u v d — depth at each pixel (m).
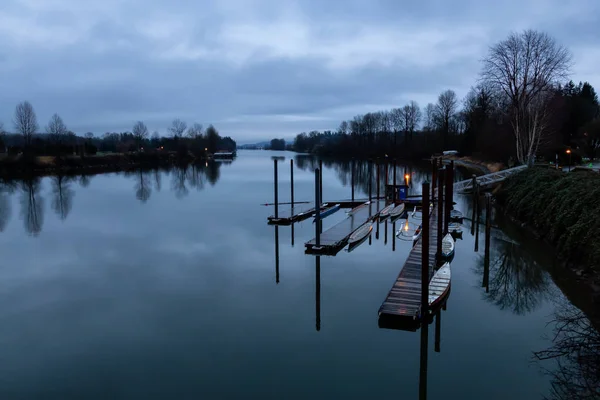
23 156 72.12
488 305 15.06
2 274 19.23
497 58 44.75
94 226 29.80
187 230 28.44
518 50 43.03
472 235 25.95
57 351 12.37
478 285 17.09
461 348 12.12
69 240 25.58
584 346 11.48
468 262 20.25
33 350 12.44
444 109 107.88
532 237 23.58
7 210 36.72
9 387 10.61
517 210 28.67
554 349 11.77
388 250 23.25
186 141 144.25
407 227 29.33
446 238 23.19
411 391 10.16
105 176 73.19
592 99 78.25
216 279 18.44
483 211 34.22
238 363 11.61
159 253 22.62
